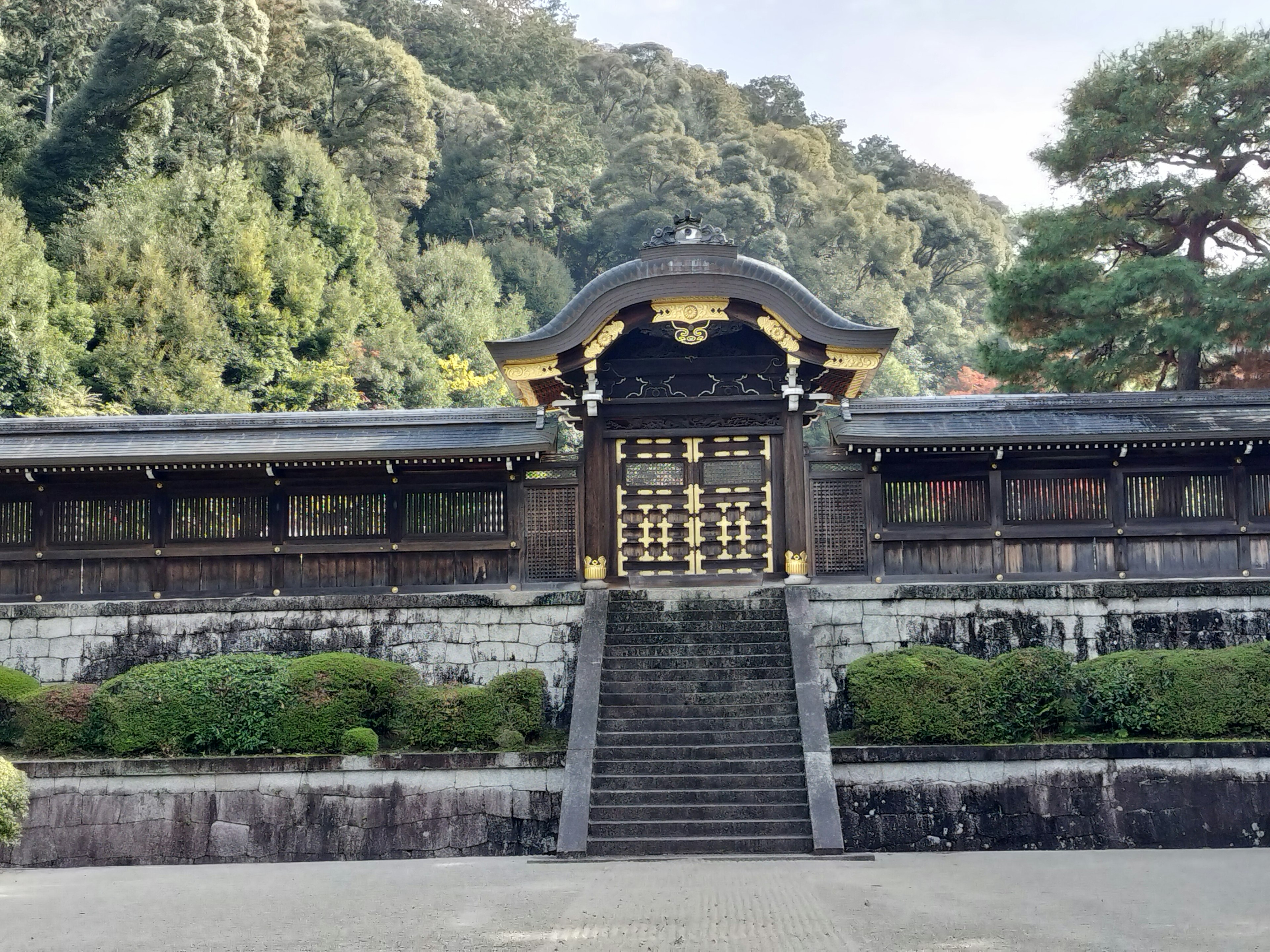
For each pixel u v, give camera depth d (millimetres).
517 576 27906
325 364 60844
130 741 23047
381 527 28094
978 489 27984
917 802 22094
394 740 24109
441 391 67000
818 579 27828
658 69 117250
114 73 63000
